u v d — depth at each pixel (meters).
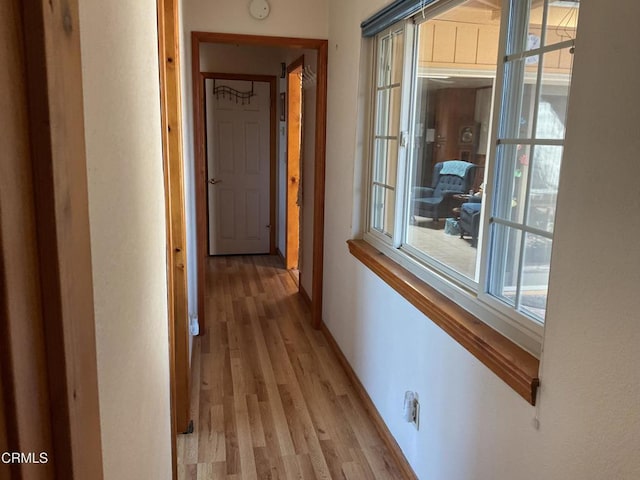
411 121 2.40
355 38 2.88
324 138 3.63
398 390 2.30
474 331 1.58
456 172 2.13
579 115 1.11
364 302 2.80
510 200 1.58
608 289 1.03
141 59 1.11
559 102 1.36
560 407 1.19
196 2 3.35
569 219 1.15
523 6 1.50
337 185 3.35
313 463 2.30
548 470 1.24
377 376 2.60
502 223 1.59
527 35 1.49
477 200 1.97
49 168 0.44
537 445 1.28
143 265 1.10
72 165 0.50
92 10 0.64
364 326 2.80
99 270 0.67
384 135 2.73
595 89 1.06
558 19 1.37
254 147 5.85
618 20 1.00
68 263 0.48
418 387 2.07
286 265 5.50
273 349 3.51
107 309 0.72
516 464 1.38
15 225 0.40
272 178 5.96
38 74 0.43
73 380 0.50
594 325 1.07
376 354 2.61
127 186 0.90
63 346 0.47
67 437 0.49
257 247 6.11
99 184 0.67
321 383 3.04
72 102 0.50
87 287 0.56
